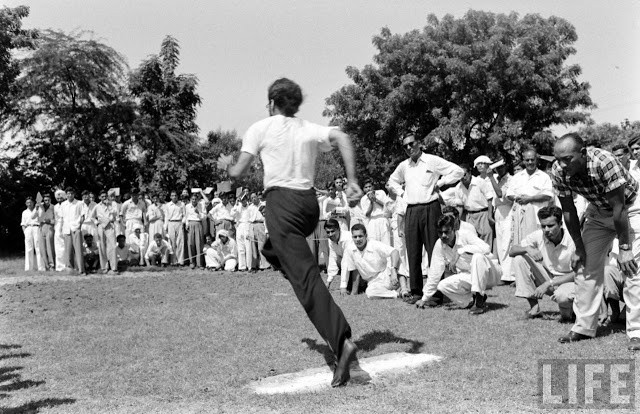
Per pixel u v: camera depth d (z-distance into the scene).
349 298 9.52
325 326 4.93
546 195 9.54
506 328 6.74
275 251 5.16
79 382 5.30
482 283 7.79
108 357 6.17
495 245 11.78
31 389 5.16
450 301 9.00
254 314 8.26
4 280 14.50
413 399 4.44
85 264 16.20
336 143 5.12
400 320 7.43
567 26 26.66
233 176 5.24
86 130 28.33
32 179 28.88
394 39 28.19
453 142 26.56
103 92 28.52
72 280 13.77
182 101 33.72
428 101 27.39
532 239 7.28
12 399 4.89
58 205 16.61
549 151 25.83
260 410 4.36
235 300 9.79
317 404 4.41
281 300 9.58
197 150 32.19
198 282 12.60
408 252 8.90
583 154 5.61
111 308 9.42
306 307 5.01
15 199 28.23
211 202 17.75
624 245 5.73
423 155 8.87
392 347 6.04
